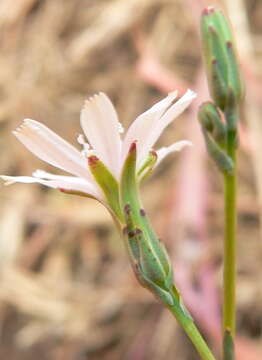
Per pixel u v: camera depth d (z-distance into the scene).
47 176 0.07
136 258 0.06
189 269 0.14
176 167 0.16
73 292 0.15
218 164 0.07
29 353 0.15
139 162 0.06
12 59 0.17
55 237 0.16
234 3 0.16
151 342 0.15
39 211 0.16
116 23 0.17
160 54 0.17
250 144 0.15
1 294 0.15
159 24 0.17
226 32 0.07
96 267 0.16
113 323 0.15
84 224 0.16
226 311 0.07
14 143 0.16
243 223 0.16
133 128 0.06
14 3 0.17
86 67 0.17
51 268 0.16
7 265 0.15
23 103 0.17
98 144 0.06
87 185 0.06
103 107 0.06
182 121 0.16
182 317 0.06
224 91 0.07
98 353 0.15
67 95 0.17
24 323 0.15
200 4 0.16
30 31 0.17
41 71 0.17
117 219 0.06
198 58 0.17
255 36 0.17
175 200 0.15
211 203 0.15
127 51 0.17
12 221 0.16
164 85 0.17
